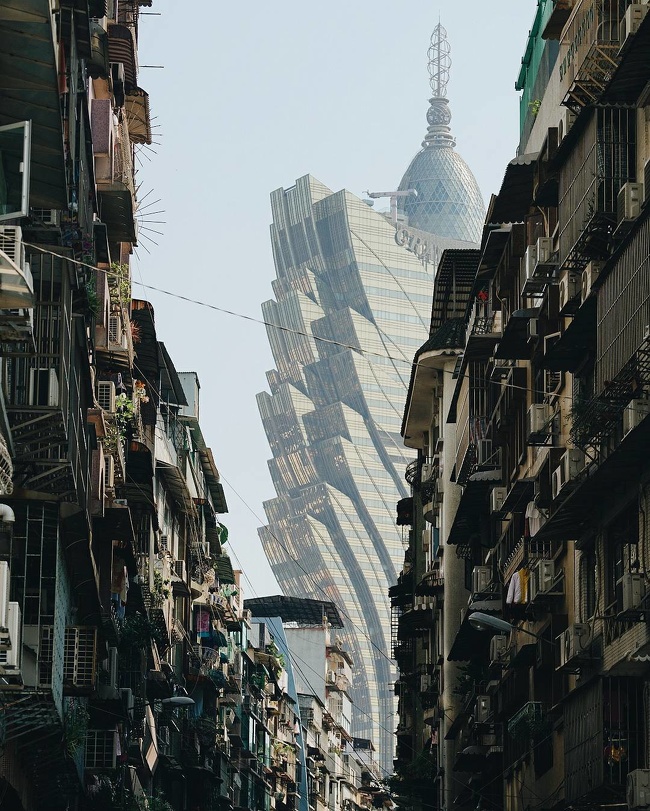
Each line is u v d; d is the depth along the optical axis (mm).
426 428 85062
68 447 30797
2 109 25219
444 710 68500
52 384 28703
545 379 41375
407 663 88062
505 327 42906
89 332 40812
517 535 47750
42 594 29969
